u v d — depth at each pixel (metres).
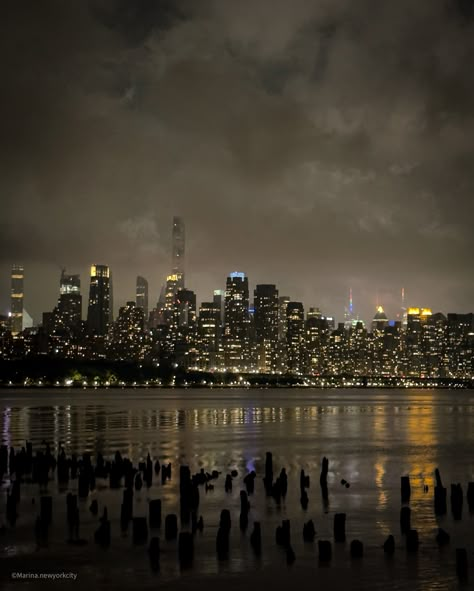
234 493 61.41
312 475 73.69
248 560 42.16
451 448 101.62
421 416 191.00
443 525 50.38
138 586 38.09
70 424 146.50
